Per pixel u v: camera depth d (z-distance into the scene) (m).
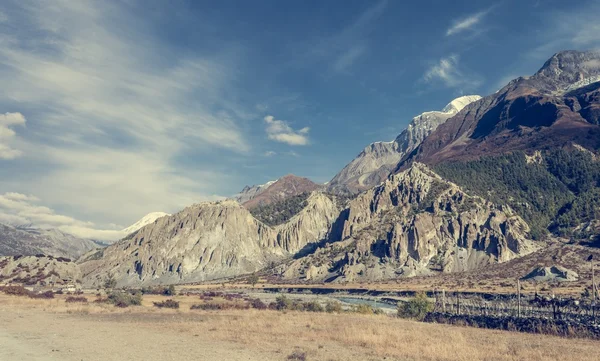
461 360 29.45
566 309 53.47
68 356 27.67
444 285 177.88
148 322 54.19
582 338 44.00
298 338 39.53
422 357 30.41
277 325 51.22
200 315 67.62
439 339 39.69
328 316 68.19
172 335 40.72
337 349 33.53
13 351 29.22
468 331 49.88
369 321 59.09
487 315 57.12
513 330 51.28
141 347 32.44
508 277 182.38
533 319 50.56
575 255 196.88
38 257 176.12
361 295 175.75
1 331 40.50
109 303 89.00
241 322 53.81
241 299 132.88
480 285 169.25
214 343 35.66
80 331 42.34
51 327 45.16
